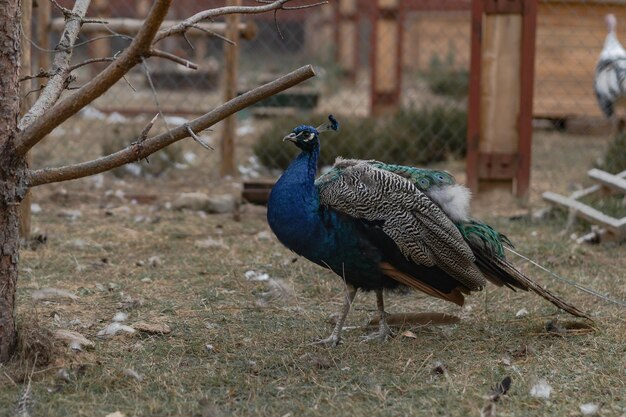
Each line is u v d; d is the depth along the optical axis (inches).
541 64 422.9
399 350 165.8
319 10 732.7
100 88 134.7
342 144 347.6
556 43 419.8
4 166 142.9
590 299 198.2
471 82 298.0
